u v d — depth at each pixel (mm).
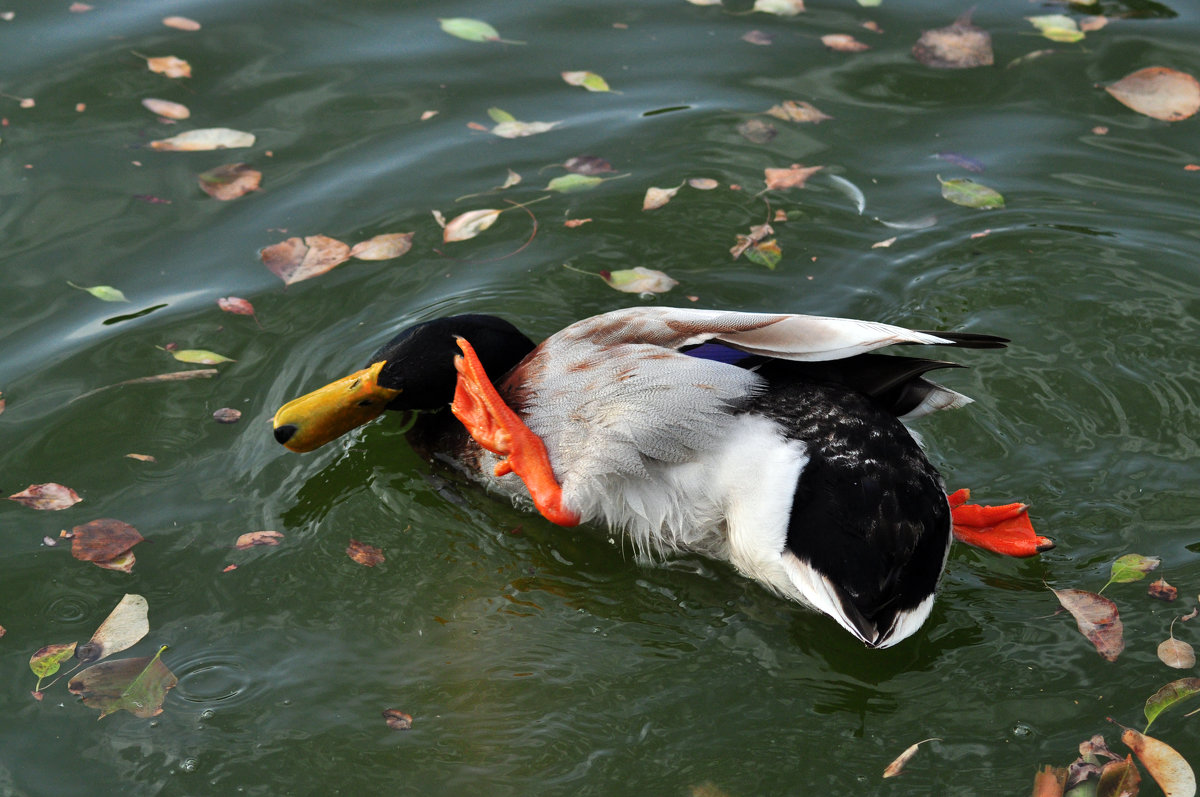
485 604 3926
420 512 4348
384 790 3256
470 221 5715
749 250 5566
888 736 3363
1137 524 4066
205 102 6480
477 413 4113
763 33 7109
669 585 4023
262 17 7270
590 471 3789
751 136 6273
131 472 4359
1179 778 3139
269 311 5160
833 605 3482
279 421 4324
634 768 3297
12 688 3551
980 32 7039
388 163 6082
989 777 3203
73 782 3271
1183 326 4961
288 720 3459
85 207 5734
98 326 5023
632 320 4016
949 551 4055
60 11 7266
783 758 3307
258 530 4164
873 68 6750
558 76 6738
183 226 5641
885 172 6016
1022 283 5262
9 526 4113
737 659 3676
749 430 3699
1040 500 4191
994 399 4641
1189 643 3578
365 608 3881
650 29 7180
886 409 3910
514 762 3322
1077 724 3350
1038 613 3766
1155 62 6695
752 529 3664
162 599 3871
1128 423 4504
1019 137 6203
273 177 5977
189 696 3531
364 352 4945
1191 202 5684
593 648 3730
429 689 3570
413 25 7219
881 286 5332
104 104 6441
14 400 4637
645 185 5957
